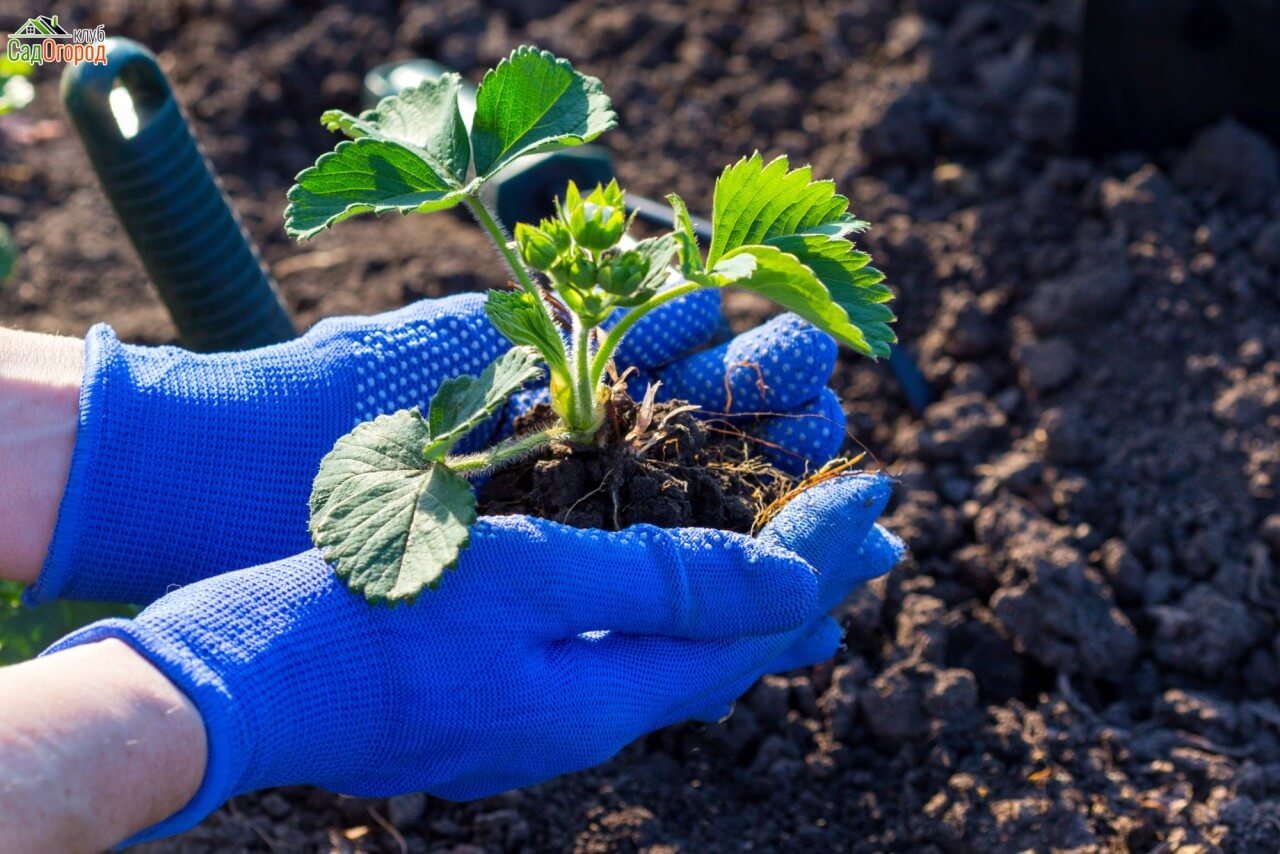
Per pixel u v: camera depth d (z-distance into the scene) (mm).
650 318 732
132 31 1186
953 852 793
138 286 1005
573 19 1194
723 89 1131
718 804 814
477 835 802
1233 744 812
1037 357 928
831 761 821
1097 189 976
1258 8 942
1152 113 982
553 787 812
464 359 735
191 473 694
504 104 662
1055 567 846
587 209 625
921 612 846
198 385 702
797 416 730
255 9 1178
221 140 1105
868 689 827
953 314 947
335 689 639
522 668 657
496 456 659
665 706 686
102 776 601
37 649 767
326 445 710
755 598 669
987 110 1070
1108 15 964
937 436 912
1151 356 923
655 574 666
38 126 1117
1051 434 897
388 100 679
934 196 1022
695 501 698
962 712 819
